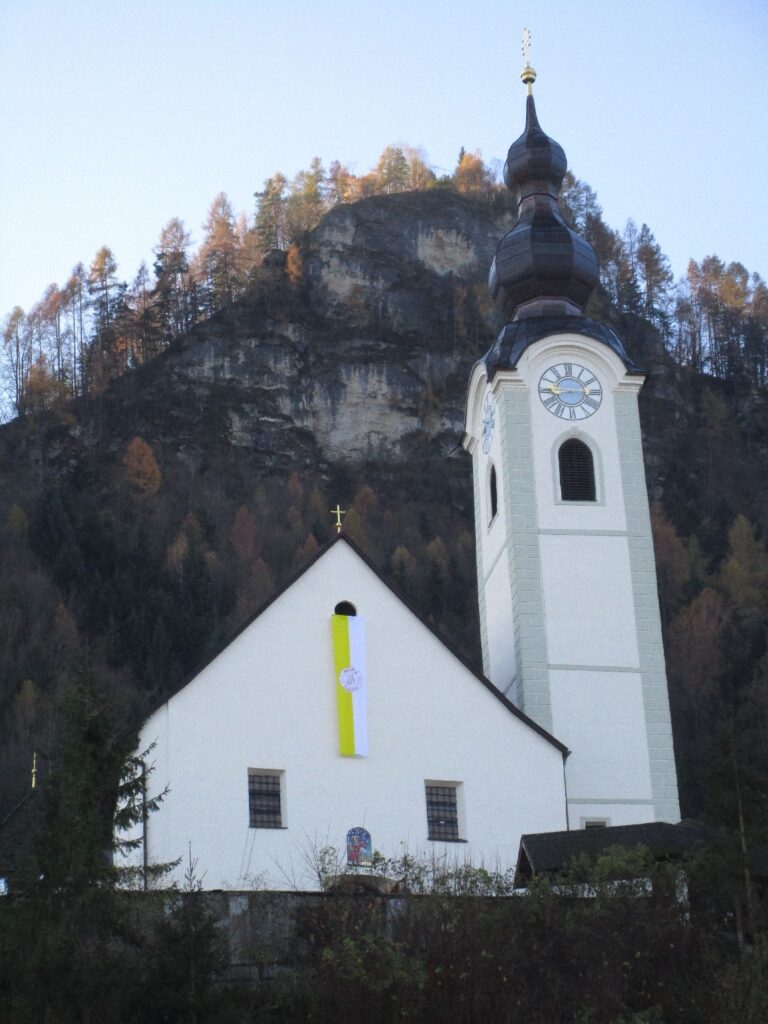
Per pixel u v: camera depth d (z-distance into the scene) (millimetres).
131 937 32594
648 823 46531
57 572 115062
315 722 46719
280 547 131750
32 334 167000
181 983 31750
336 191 199125
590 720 52875
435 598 117875
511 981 33594
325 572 48250
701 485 148750
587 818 51750
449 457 164750
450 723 47969
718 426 160250
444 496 157125
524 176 62250
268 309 175000
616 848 38312
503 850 47188
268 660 46875
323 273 179125
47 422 155625
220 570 121500
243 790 45438
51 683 98500
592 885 36438
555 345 56812
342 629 47688
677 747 91688
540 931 34531
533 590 54156
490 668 57406
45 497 123812
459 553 126062
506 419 56062
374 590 48500
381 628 48188
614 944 34281
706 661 101188
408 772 47125
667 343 173000
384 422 166625
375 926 35000
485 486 59125
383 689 47688
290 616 47531
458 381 171625
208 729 45688
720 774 37812
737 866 36500
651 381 162625
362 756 46781
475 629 113625
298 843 45406
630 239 182875
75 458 151625
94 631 109312
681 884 36344
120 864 44219
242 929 35156
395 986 33219
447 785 47688
